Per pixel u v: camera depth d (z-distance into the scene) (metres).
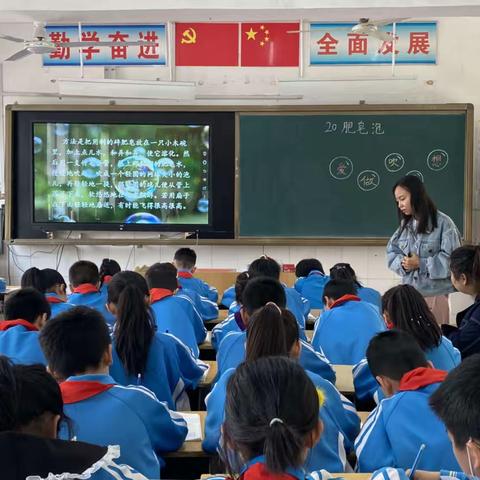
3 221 5.99
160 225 5.89
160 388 2.10
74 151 5.84
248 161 5.86
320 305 4.13
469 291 2.45
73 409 1.49
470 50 5.91
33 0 4.08
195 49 5.94
